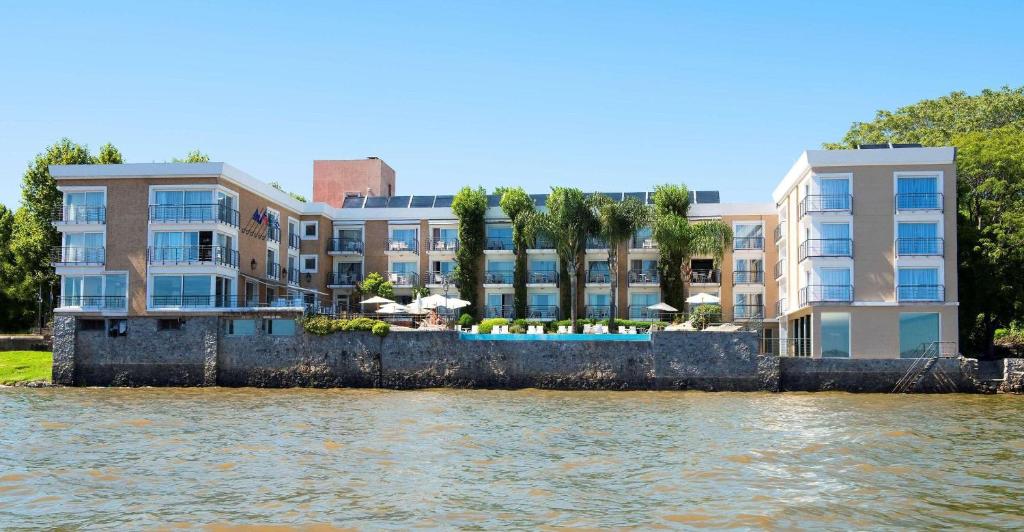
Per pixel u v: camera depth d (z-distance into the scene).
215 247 64.62
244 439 32.97
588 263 78.31
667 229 68.62
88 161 84.25
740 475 25.86
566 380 58.06
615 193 81.00
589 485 24.50
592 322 69.25
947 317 59.62
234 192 67.62
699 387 56.81
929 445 31.78
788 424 38.12
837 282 60.97
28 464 27.77
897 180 61.06
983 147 65.12
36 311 82.19
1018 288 62.00
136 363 61.28
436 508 21.78
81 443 32.03
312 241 79.31
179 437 33.50
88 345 61.72
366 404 47.31
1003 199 64.75
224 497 22.95
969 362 56.19
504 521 20.59
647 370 57.44
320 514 21.16
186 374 60.97
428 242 79.56
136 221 65.38
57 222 65.62
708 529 19.83
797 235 66.62
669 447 31.22
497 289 78.38
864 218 61.00
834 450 30.41
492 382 58.66
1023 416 41.66
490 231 79.25
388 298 76.25
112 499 22.83
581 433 34.94
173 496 23.11
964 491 23.80
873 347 60.12
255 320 64.19
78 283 65.44
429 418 40.09
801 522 20.45
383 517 20.91
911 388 56.16
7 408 45.00
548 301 78.38
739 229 76.50
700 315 63.22
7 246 84.31
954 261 59.97
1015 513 21.42
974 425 37.94
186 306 64.00
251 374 60.56
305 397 52.41
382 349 59.56
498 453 29.81
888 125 88.69
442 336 59.19
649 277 76.19
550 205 70.81
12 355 68.88
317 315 62.62
